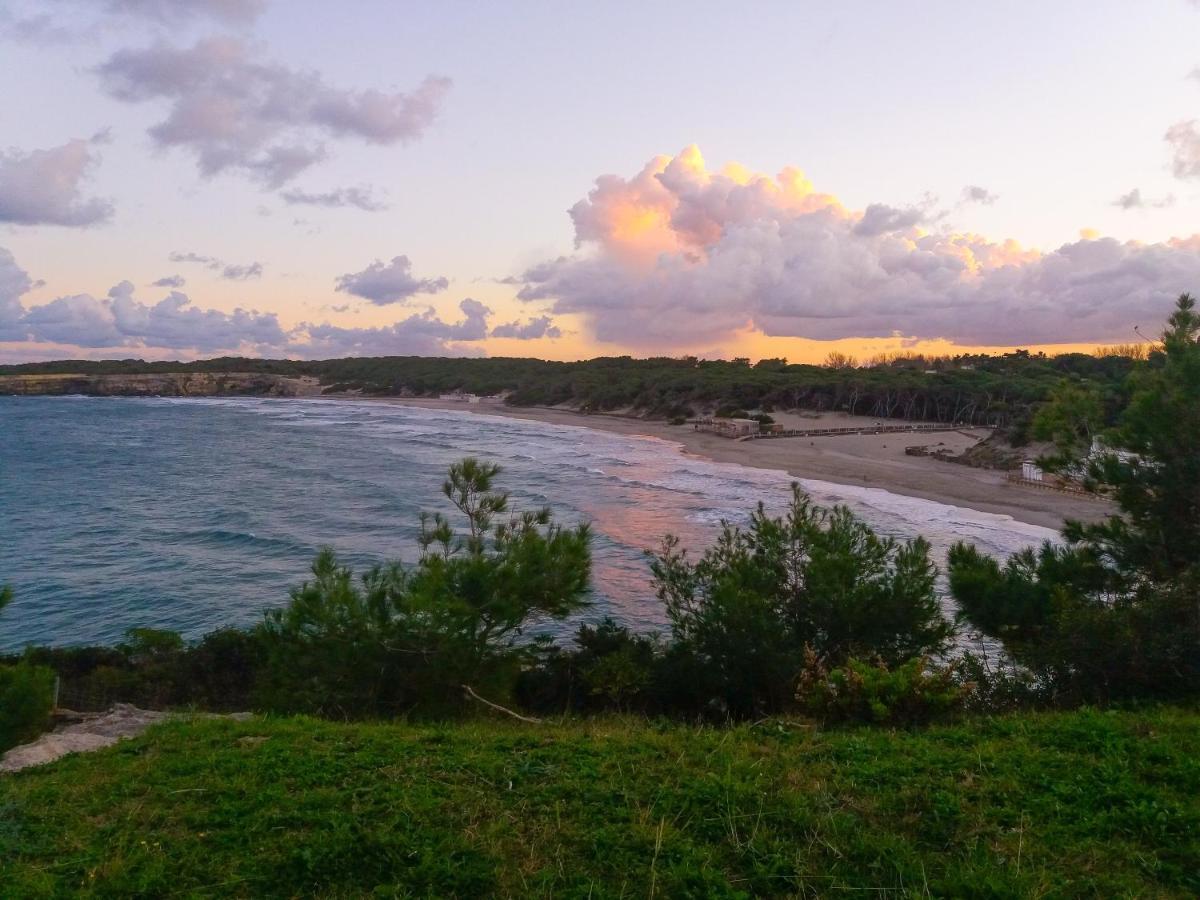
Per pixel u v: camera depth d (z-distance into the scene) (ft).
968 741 22.29
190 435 275.80
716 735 23.29
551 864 15.81
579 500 139.64
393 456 214.69
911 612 36.27
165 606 84.07
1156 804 17.44
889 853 15.93
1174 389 34.53
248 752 22.09
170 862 16.11
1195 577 31.04
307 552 106.42
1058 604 32.94
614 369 483.10
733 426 286.25
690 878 15.16
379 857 16.02
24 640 74.02
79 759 23.12
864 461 206.18
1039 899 14.33
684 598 39.93
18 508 140.05
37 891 14.98
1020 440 193.26
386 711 33.22
